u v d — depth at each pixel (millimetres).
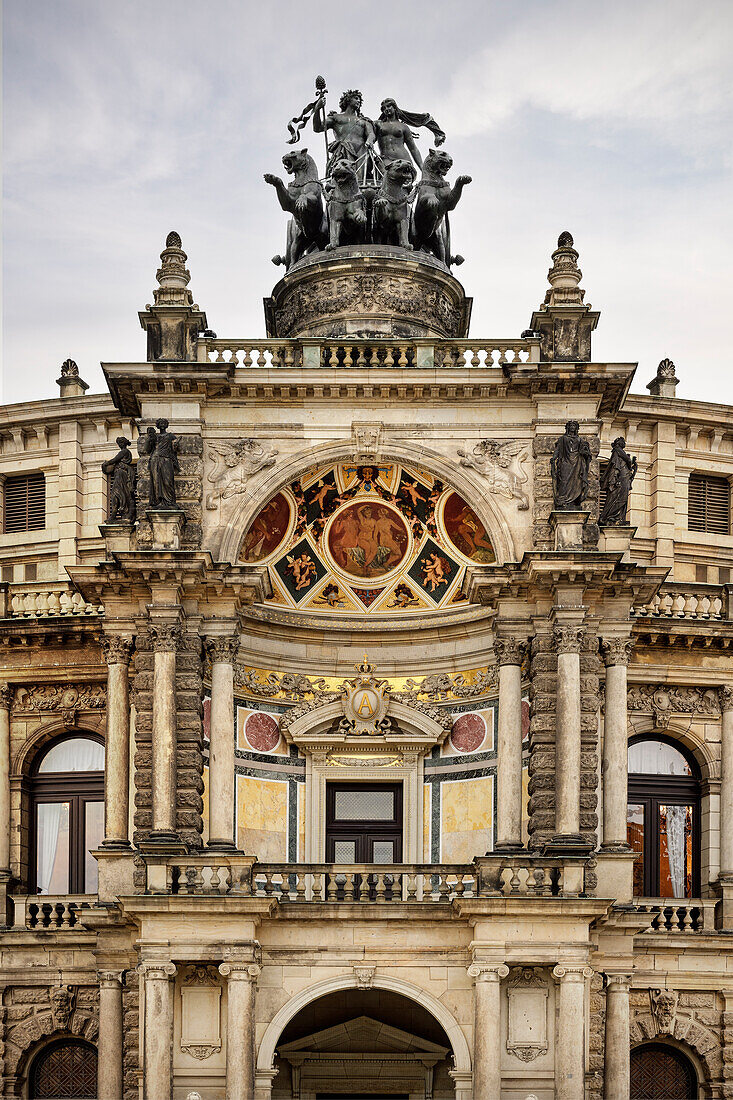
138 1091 51156
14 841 60438
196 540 53125
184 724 52156
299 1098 54688
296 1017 54969
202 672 52750
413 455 54062
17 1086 57500
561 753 51094
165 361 53969
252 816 55281
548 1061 48969
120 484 53781
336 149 63031
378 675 57531
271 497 53938
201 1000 49281
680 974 57500
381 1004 55156
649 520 67562
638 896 59906
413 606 57344
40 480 68625
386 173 61750
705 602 62375
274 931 50281
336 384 53938
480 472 53875
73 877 60469
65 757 61594
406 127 63375
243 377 53969
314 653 57406
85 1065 58000
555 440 53938
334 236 61344
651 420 67500
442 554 56594
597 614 53438
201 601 52875
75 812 61031
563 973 48594
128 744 53500
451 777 56250
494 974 48719
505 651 52719
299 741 56406
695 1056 57812
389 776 56750
